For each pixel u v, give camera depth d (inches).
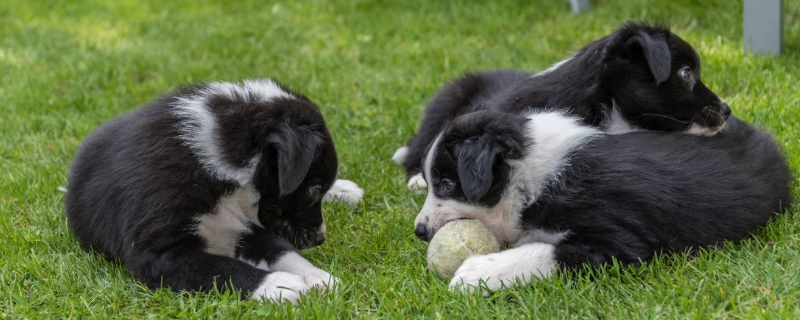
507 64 113.2
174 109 87.5
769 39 107.8
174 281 85.1
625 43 93.7
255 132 86.2
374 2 141.9
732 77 104.9
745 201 87.0
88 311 84.4
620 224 85.4
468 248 85.7
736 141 90.7
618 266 84.6
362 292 84.9
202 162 85.9
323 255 89.2
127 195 85.9
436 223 88.0
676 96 93.6
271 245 87.6
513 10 130.9
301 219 88.6
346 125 104.9
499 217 87.7
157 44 130.4
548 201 86.4
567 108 93.3
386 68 114.7
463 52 116.7
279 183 85.3
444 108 99.7
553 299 83.1
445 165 87.6
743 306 81.6
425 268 86.3
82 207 88.4
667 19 116.3
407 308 83.3
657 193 85.7
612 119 94.1
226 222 87.0
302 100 88.7
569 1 128.8
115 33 138.0
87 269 87.7
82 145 90.6
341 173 98.5
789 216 88.5
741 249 86.0
